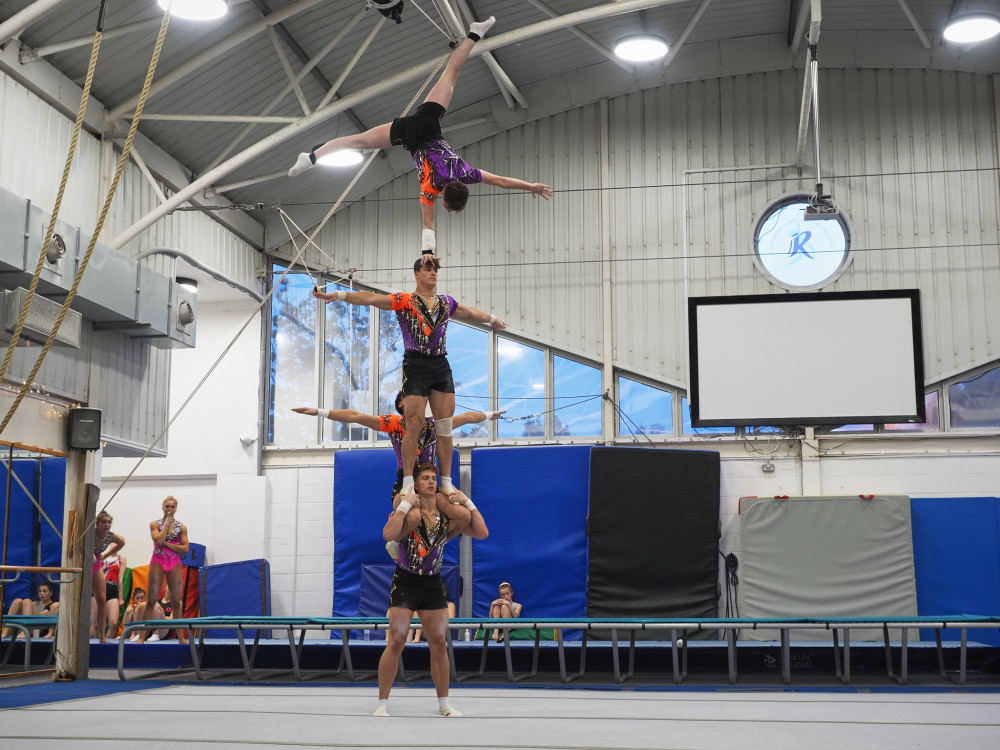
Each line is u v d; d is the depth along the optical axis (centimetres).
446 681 726
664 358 1666
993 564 1487
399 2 1184
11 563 1127
